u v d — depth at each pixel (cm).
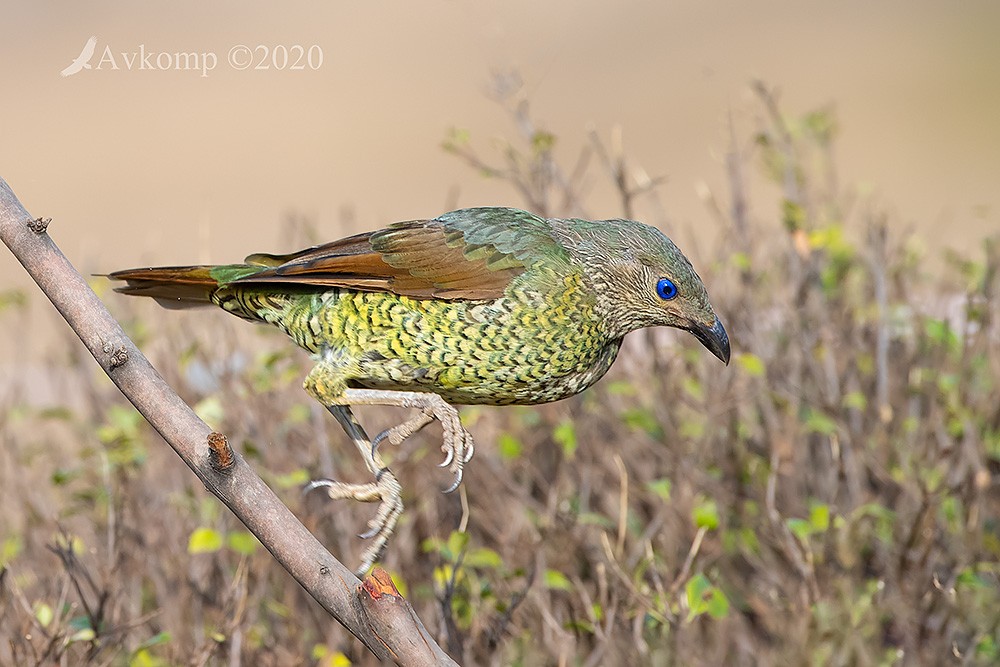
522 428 1113
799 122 1214
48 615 872
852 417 1086
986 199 2330
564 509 1016
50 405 1252
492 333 814
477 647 910
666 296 873
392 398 791
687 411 1101
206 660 868
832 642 908
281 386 1139
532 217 850
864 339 1116
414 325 811
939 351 1114
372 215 2259
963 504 999
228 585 965
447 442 763
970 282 1146
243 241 2186
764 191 1764
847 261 1141
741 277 1137
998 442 1050
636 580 881
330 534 1052
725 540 1005
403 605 611
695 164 2395
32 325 1681
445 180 2391
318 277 802
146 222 2256
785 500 1042
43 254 644
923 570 945
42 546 1022
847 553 954
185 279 809
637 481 1066
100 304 643
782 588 971
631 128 2597
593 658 859
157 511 1055
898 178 2486
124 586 988
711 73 1534
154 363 1193
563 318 826
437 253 809
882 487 1062
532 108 2597
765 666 944
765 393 1081
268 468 1060
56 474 991
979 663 941
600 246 861
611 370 1151
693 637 923
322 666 875
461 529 887
